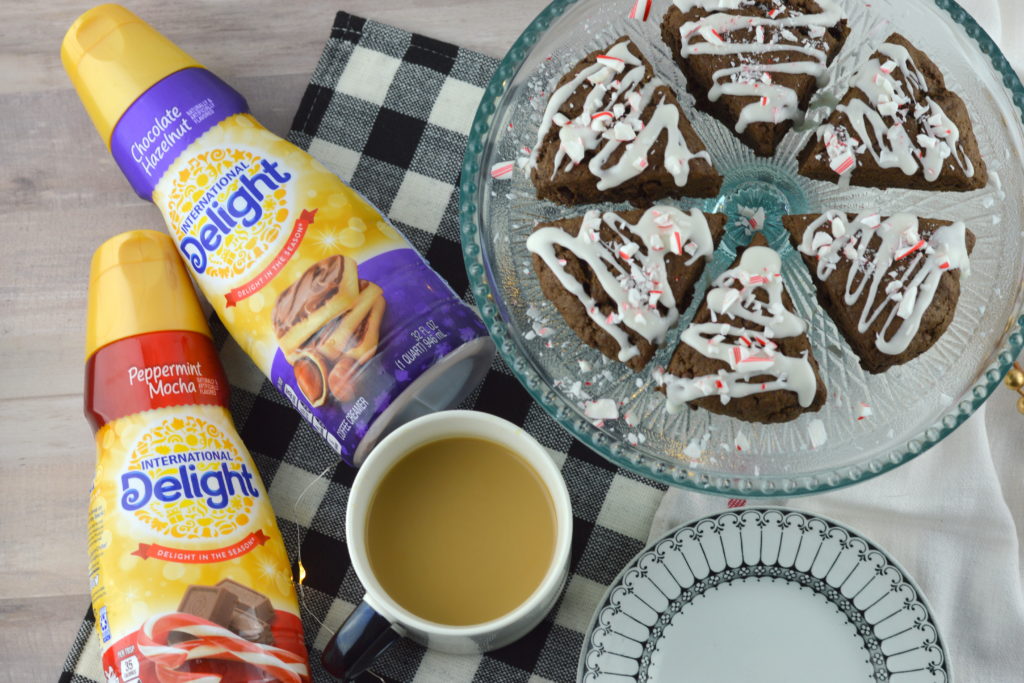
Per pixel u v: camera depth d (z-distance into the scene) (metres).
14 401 0.76
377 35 0.78
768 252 0.67
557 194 0.68
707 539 0.71
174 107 0.70
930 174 0.66
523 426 0.75
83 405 0.74
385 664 0.73
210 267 0.71
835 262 0.66
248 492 0.70
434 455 0.70
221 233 0.70
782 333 0.65
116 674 0.67
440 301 0.70
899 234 0.66
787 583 0.71
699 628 0.71
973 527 0.74
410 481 0.70
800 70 0.67
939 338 0.66
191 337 0.71
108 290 0.71
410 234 0.77
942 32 0.69
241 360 0.76
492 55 0.78
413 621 0.66
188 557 0.68
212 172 0.70
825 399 0.66
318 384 0.70
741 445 0.66
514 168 0.68
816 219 0.67
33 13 0.78
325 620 0.73
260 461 0.75
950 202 0.68
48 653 0.74
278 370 0.71
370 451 0.72
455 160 0.77
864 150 0.67
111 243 0.71
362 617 0.67
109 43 0.71
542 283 0.67
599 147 0.67
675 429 0.66
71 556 0.75
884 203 0.69
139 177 0.72
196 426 0.70
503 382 0.75
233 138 0.71
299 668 0.69
